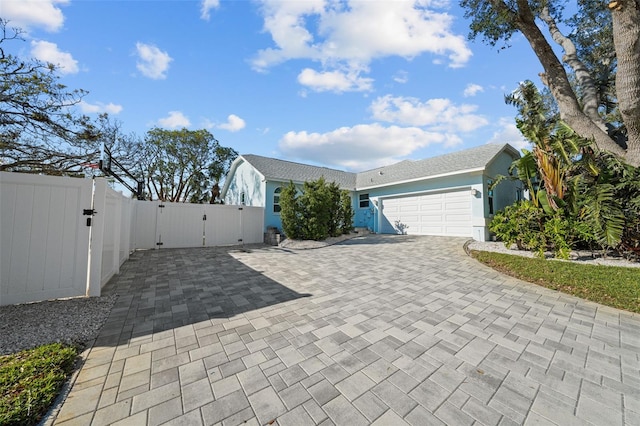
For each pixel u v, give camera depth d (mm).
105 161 9500
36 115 6445
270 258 7824
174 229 10141
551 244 6555
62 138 7172
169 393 2010
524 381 2193
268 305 3965
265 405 1889
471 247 8586
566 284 4746
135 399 1938
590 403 1942
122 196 6469
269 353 2613
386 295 4414
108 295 4348
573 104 7645
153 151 19734
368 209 15664
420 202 12820
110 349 2680
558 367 2406
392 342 2848
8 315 3361
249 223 11977
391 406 1887
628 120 6402
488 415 1811
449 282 5168
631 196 5770
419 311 3725
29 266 3742
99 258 4289
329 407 1871
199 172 21562
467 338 2947
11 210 3652
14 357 2355
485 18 8836
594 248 6449
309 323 3330
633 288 4215
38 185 3818
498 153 11461
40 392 1890
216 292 4590
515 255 6797
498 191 11781
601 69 11133
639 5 5992
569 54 9477
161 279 5445
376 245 10102
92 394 1982
